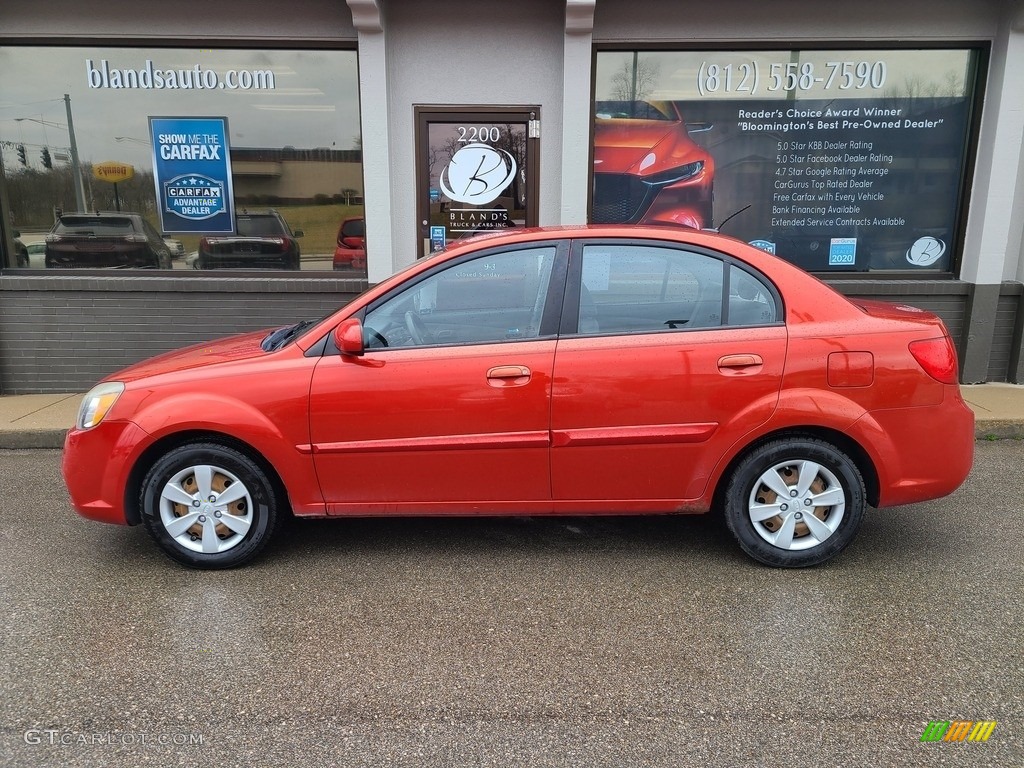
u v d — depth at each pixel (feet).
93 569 11.69
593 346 10.92
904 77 21.42
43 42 20.81
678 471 11.19
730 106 21.65
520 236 11.35
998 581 11.12
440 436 11.04
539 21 20.72
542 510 11.49
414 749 7.55
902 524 13.35
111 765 7.34
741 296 11.09
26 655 9.23
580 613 10.25
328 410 10.96
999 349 22.38
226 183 21.89
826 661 9.05
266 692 8.49
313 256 22.29
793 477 11.26
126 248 22.20
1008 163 20.93
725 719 7.99
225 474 11.33
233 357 11.50
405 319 11.19
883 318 11.16
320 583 11.19
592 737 7.72
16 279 21.24
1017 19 19.89
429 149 21.58
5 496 14.98
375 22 19.69
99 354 21.85
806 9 20.68
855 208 22.27
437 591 10.92
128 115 21.45
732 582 11.14
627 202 22.16
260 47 21.07
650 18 20.81
